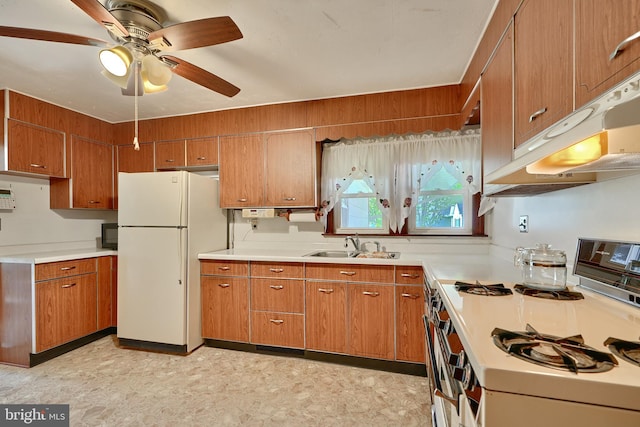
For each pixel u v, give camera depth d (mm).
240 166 3012
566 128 815
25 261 2418
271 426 1702
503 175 1103
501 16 1481
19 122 2590
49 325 2510
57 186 3031
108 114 3172
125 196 2738
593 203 1241
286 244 3182
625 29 663
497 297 1158
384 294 2326
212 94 2684
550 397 572
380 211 2938
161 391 2041
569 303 1082
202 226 2848
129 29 1532
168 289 2641
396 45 1940
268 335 2600
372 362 2383
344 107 2729
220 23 1360
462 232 2758
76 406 1879
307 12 1618
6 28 1337
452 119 2486
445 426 1062
